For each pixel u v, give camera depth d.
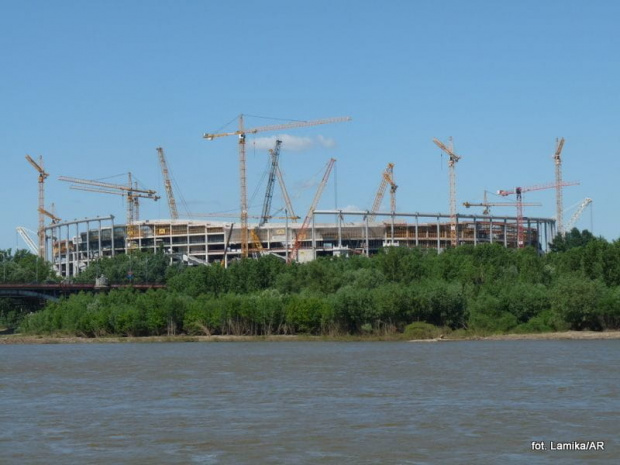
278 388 93.44
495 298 194.12
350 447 60.50
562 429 65.69
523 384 92.44
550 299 189.38
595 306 184.50
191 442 62.97
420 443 61.38
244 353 151.12
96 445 62.47
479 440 62.09
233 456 58.34
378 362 124.12
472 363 118.81
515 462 55.66
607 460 56.16
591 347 149.50
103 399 87.06
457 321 193.12
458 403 79.19
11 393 93.62
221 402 83.06
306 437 64.06
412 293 190.50
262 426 68.88
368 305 191.25
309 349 159.62
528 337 180.75
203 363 129.50
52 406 82.38
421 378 100.62
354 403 80.44
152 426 69.75
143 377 109.19
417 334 184.88
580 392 85.19
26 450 61.03
